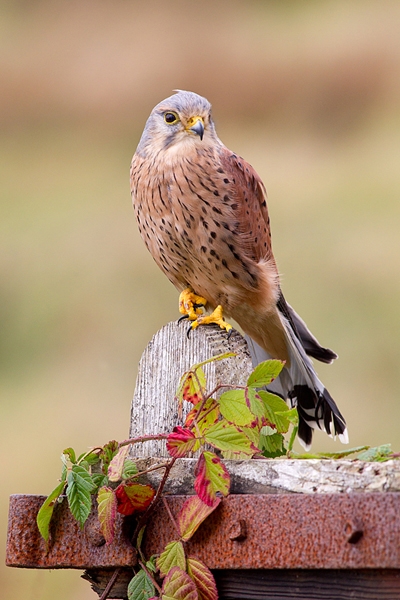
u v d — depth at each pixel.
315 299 14.84
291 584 4.48
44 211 17.91
